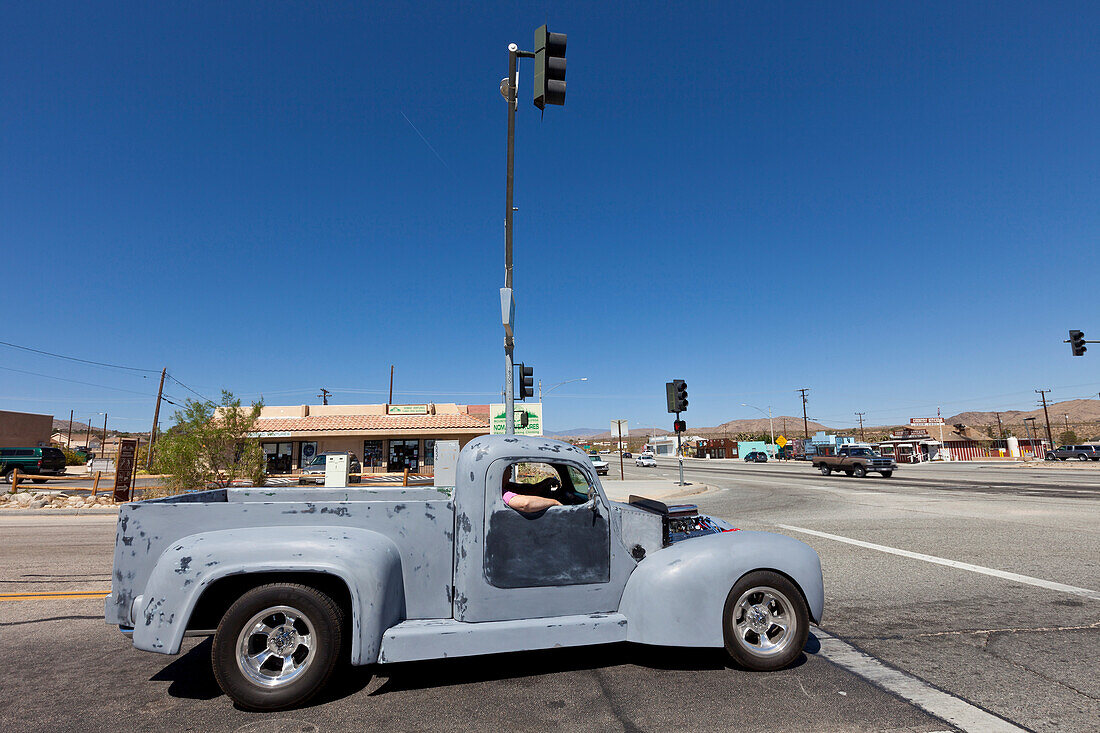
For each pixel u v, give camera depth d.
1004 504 15.65
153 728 3.21
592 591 4.02
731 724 3.23
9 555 8.85
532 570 3.90
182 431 16.12
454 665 4.13
